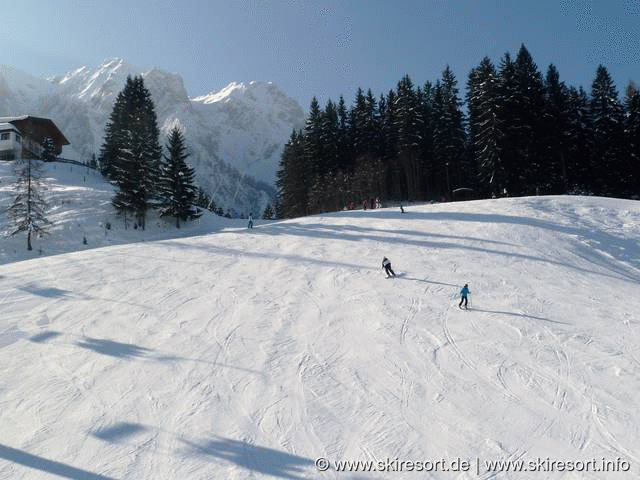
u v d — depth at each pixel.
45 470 11.22
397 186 68.69
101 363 16.28
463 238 30.09
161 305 21.50
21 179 43.91
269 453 11.57
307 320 19.38
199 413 13.24
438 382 14.38
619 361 15.20
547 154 55.53
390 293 21.97
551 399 13.28
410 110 67.12
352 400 13.62
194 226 50.91
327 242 31.58
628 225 30.53
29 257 37.75
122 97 72.44
